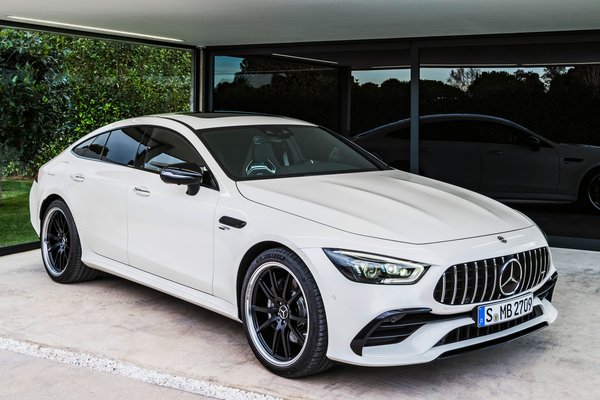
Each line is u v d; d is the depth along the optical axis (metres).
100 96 8.09
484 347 3.64
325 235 3.61
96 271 5.74
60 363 4.03
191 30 7.48
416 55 7.82
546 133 7.33
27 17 6.61
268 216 3.91
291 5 5.78
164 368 3.96
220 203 4.23
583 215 7.25
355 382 3.75
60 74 7.63
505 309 3.67
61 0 5.66
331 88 8.45
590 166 7.16
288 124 5.30
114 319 4.84
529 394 3.62
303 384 3.71
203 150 4.60
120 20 6.76
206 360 4.08
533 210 7.47
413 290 3.41
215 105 9.29
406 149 8.08
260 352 3.89
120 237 5.02
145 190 4.77
